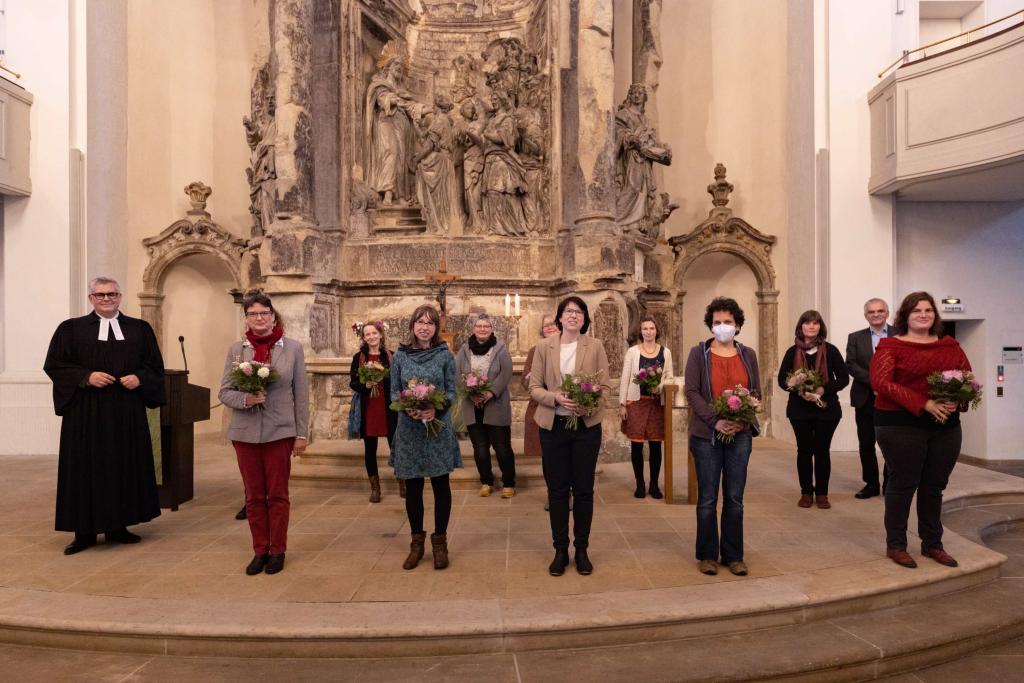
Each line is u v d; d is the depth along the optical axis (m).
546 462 4.22
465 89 11.66
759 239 11.22
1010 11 10.20
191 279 11.90
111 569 4.31
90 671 3.27
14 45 9.98
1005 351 10.12
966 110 8.31
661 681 3.14
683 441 10.08
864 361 6.23
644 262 10.70
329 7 10.19
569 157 9.86
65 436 4.72
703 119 12.18
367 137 10.83
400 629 3.36
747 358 4.18
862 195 9.70
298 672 3.26
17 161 9.69
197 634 3.39
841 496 6.37
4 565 4.41
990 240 10.12
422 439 4.19
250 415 4.20
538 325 9.92
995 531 6.03
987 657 3.65
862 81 9.73
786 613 3.70
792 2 10.70
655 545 4.77
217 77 12.30
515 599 3.73
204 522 5.56
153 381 4.98
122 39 10.90
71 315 9.95
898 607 3.97
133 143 11.18
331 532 5.19
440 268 8.88
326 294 9.73
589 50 9.05
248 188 12.36
